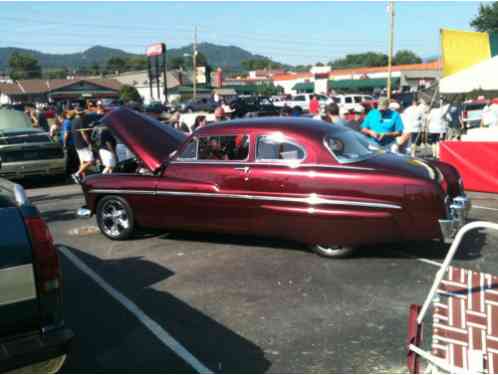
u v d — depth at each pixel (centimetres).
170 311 457
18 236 287
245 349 384
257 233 591
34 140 1182
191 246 651
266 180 570
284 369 355
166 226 649
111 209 686
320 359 366
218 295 488
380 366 354
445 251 590
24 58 14188
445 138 1532
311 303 461
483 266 538
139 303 477
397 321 420
